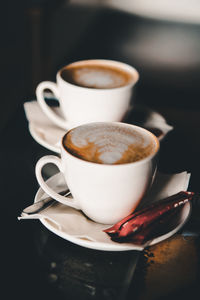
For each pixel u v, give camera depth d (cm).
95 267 42
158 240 42
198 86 99
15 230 46
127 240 42
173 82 100
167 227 44
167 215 45
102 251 44
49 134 61
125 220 44
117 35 116
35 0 135
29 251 43
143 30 118
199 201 50
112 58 106
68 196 48
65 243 44
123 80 65
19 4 209
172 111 73
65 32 118
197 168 57
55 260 43
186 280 41
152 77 101
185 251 44
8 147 60
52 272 41
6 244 44
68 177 45
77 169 43
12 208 49
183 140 64
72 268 42
